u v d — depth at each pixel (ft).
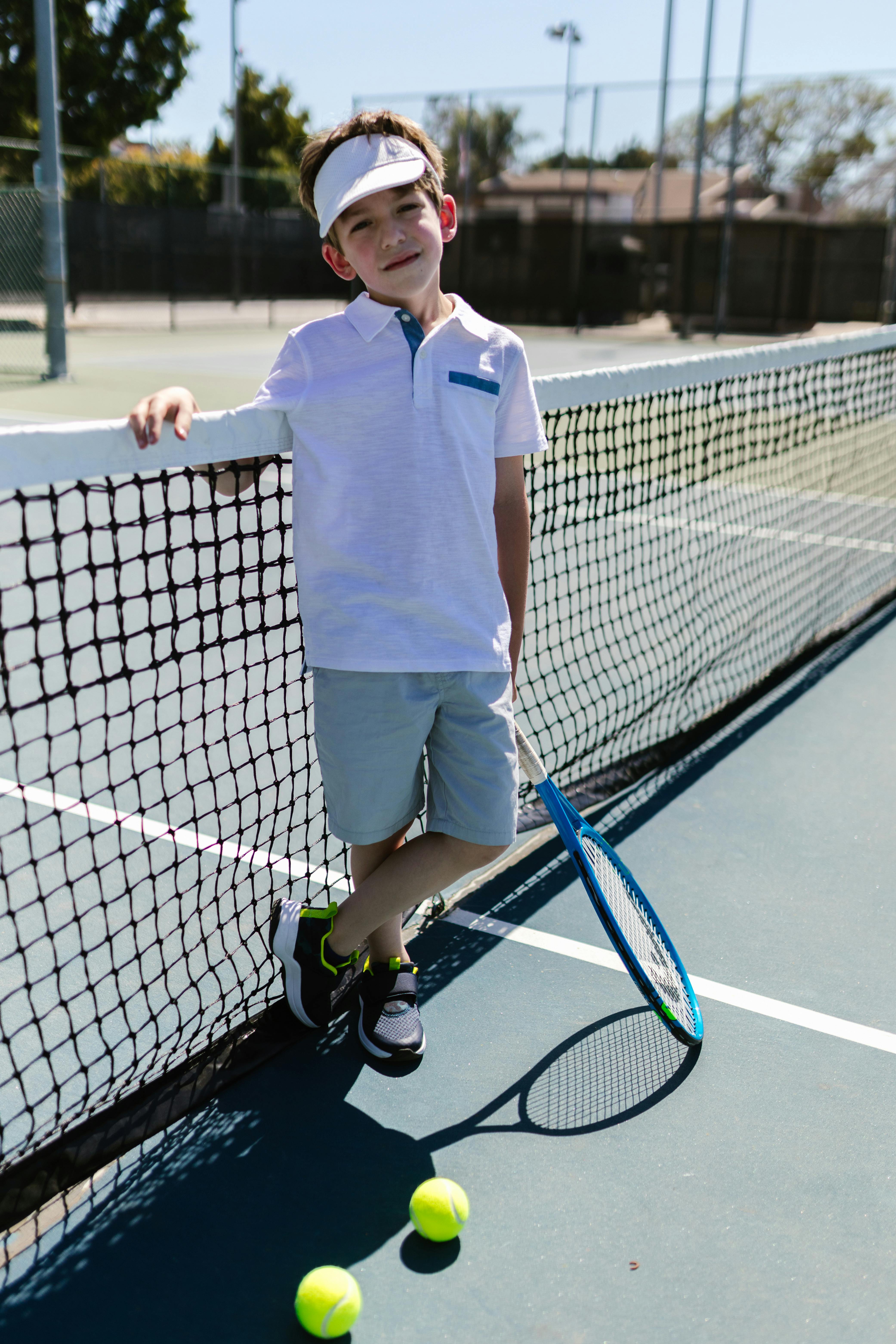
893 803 12.11
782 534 23.58
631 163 77.56
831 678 16.06
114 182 82.07
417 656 6.76
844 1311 5.97
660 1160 6.99
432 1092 7.52
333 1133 7.11
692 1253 6.31
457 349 6.76
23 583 6.55
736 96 70.54
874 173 72.59
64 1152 6.70
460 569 6.84
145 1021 8.07
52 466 5.99
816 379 19.51
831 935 9.56
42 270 57.26
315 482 6.75
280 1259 6.19
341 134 6.64
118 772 12.01
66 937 8.97
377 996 7.93
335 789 7.21
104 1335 5.71
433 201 6.68
